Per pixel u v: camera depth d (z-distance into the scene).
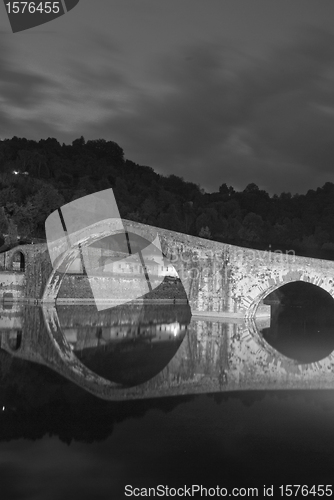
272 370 22.03
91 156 191.00
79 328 35.91
